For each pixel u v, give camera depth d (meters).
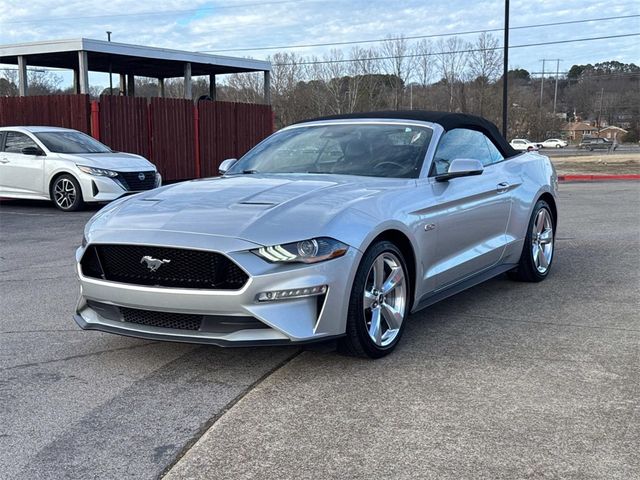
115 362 4.19
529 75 116.62
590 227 9.84
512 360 4.12
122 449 3.04
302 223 3.80
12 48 20.08
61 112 16.88
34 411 3.46
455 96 71.50
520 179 5.96
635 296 5.72
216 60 23.36
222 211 3.97
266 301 3.65
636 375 3.84
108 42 19.66
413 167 4.82
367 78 70.88
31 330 4.90
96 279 4.05
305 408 3.45
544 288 6.07
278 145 5.57
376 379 3.83
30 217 11.52
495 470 2.79
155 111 18.16
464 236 5.05
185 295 3.72
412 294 4.50
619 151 67.88
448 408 3.41
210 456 2.96
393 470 2.81
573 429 3.16
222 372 3.99
